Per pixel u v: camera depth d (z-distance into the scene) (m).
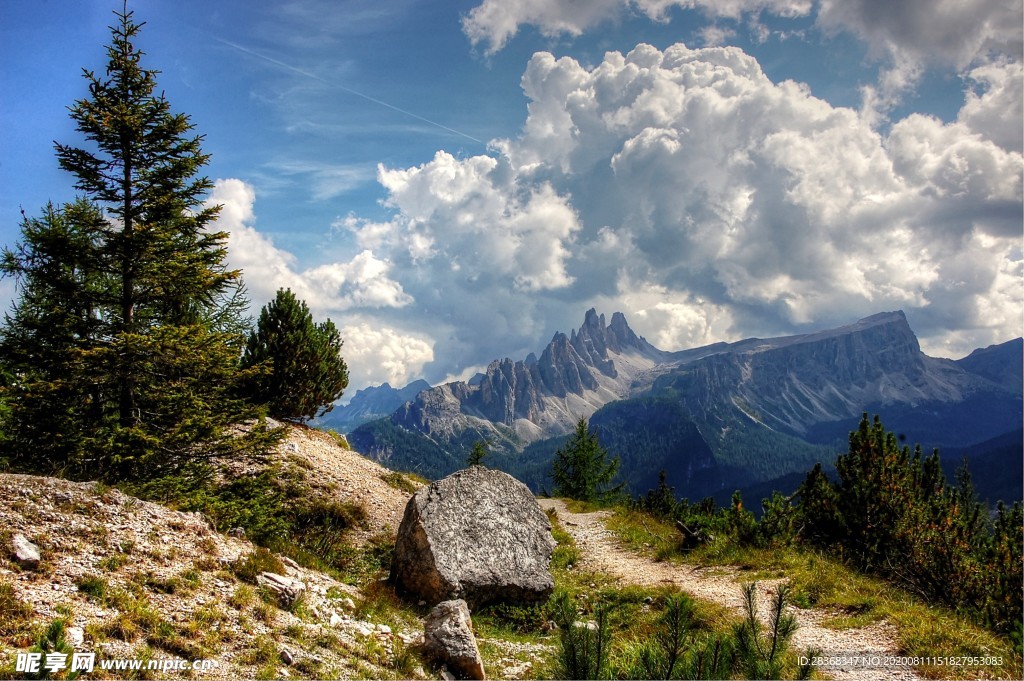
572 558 21.70
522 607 15.98
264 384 25.16
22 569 8.16
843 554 16.81
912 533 15.04
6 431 14.09
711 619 12.79
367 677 8.90
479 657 10.71
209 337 15.73
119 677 6.62
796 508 20.38
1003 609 11.77
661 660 7.54
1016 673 9.33
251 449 16.58
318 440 26.97
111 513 10.66
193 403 15.84
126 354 14.45
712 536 21.69
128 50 15.90
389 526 21.25
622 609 15.41
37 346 14.06
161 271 15.49
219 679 7.32
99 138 15.34
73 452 13.85
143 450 14.58
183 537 11.05
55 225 14.69
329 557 17.84
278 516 18.39
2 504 9.58
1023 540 13.44
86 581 8.32
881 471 16.97
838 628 12.01
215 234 16.66
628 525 27.47
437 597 15.24
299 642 9.17
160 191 15.83
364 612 12.20
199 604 9.01
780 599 8.24
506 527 17.52
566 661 7.70
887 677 9.44
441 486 17.67
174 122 15.68
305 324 26.28
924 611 12.12
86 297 15.15
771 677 7.43
